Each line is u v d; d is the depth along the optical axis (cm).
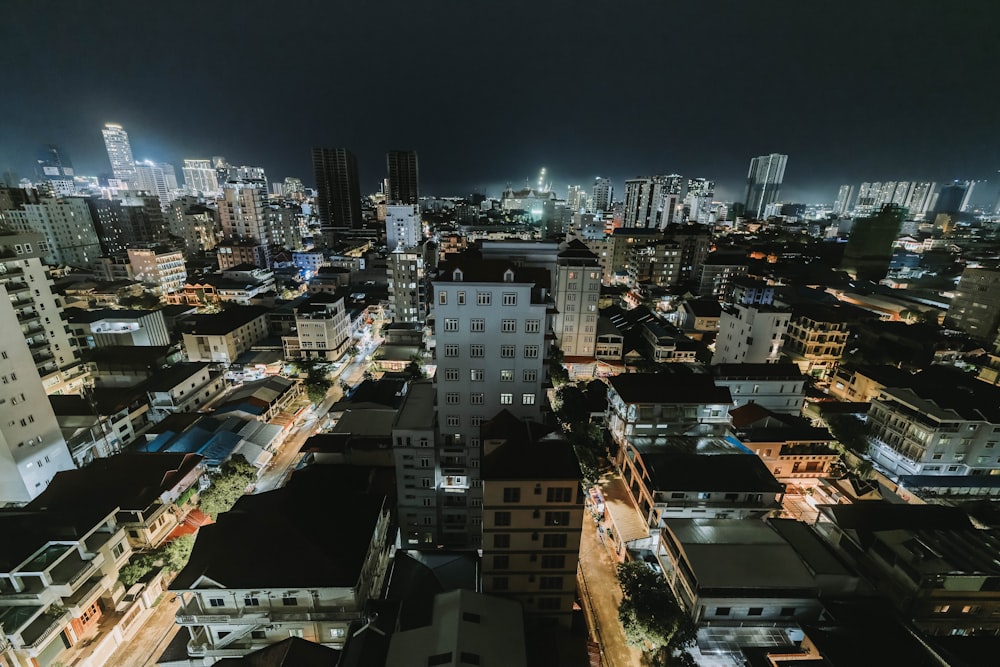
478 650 3005
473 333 4553
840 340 9988
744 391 7425
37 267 7356
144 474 5238
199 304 14312
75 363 8006
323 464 5862
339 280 15862
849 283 16850
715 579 3884
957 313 11681
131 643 4284
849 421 7425
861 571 4506
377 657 3100
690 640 3769
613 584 4994
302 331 10231
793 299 14062
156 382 7588
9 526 4097
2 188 15962
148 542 4888
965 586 4028
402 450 4931
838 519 4841
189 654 3734
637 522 5434
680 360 10588
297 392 8938
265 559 3672
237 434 6800
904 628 3491
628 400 6144
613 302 16050
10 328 5247
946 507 4975
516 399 4784
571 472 3600
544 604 3969
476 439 4916
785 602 3834
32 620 3725
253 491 6391
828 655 3284
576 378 10056
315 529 3966
